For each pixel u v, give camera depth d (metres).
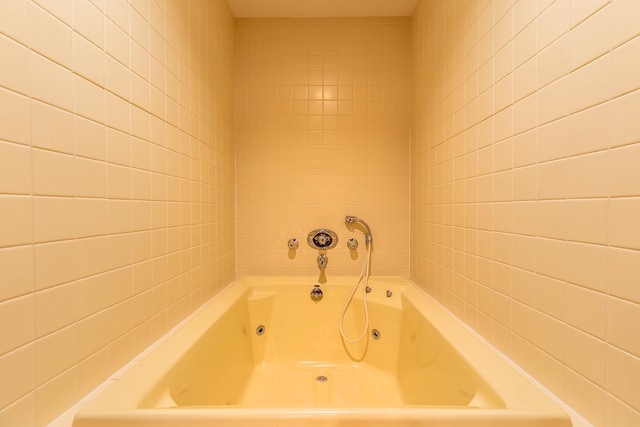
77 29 0.70
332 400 1.50
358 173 2.04
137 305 0.93
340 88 2.03
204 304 1.46
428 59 1.65
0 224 0.54
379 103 2.04
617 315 0.58
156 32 1.04
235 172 2.03
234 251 2.01
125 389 0.76
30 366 0.59
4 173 0.54
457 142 1.27
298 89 2.04
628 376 0.56
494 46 0.99
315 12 1.99
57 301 0.65
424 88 1.72
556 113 0.73
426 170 1.68
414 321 1.44
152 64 1.01
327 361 1.83
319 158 2.04
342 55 2.04
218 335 1.28
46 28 0.62
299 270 2.04
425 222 1.70
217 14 1.66
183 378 0.96
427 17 1.67
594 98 0.63
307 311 1.91
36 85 0.60
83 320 0.72
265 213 2.04
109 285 0.81
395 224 2.04
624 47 0.57
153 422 0.66
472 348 0.99
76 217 0.70
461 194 1.24
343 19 2.03
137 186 0.93
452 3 1.33
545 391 0.76
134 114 0.92
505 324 0.94
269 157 2.04
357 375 1.72
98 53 0.76
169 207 1.13
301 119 2.04
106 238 0.80
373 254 2.04
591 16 0.63
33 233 0.60
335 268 2.03
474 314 1.13
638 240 0.54
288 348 1.87
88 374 0.74
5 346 0.54
